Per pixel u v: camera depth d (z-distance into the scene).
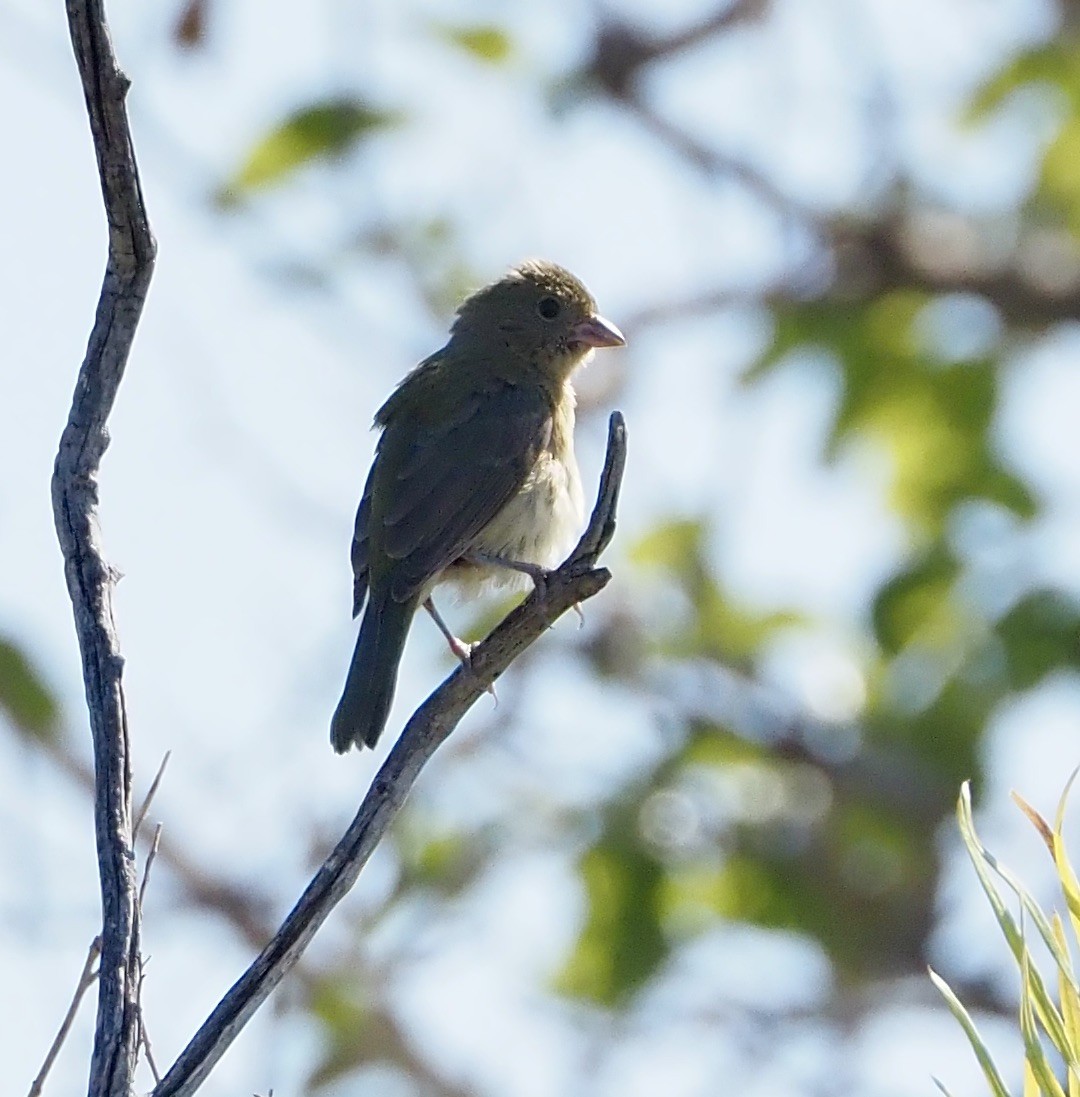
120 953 5.96
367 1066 12.85
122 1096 5.77
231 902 13.12
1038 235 14.20
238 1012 6.12
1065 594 13.30
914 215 14.18
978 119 14.18
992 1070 5.04
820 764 13.41
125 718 6.29
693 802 13.14
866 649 13.72
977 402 13.67
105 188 6.39
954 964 13.47
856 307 14.01
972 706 13.26
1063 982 5.19
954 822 13.27
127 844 6.11
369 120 13.51
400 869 12.96
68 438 6.57
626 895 12.77
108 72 6.23
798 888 13.10
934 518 13.62
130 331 6.59
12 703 12.03
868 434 13.88
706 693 13.62
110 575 6.47
